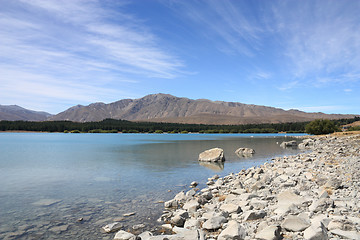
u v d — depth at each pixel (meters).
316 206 9.06
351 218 7.70
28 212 11.24
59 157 34.44
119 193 14.86
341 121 187.50
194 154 39.59
